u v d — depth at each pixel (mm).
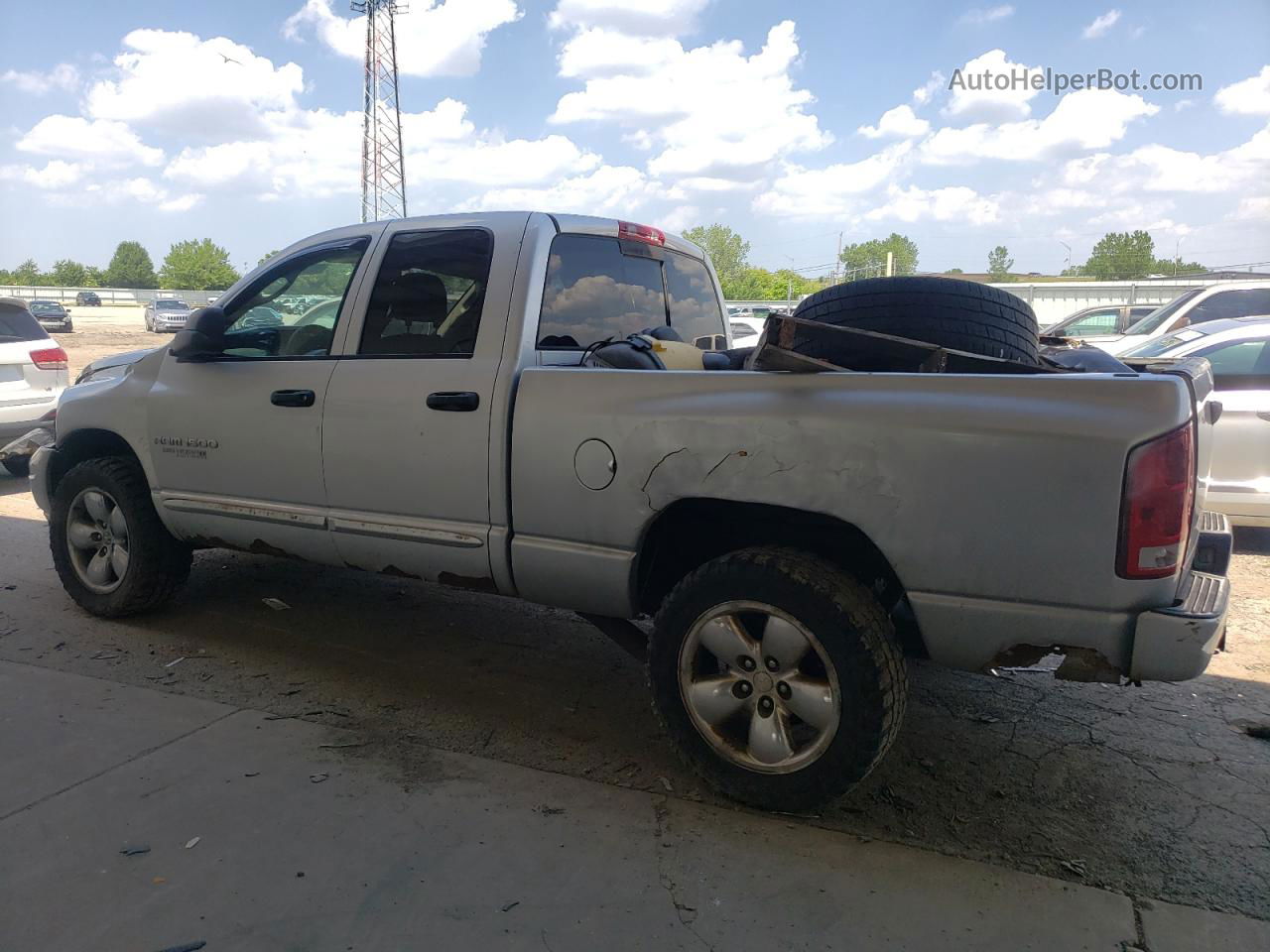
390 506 3846
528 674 4371
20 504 7891
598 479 3336
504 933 2510
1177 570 2662
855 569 3352
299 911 2578
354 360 3961
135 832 2943
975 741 3738
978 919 2592
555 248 3824
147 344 35125
